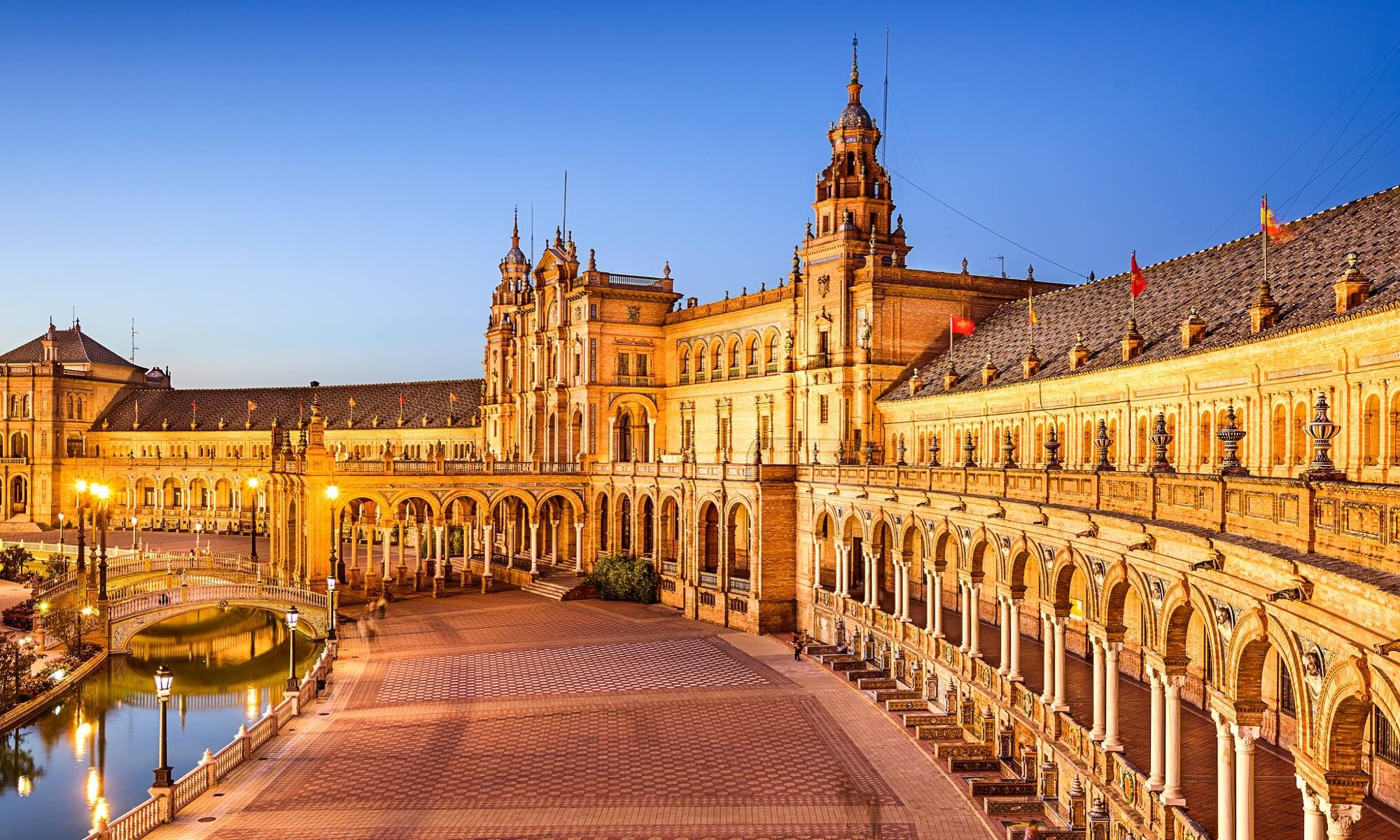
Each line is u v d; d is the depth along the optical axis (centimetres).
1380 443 3153
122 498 15012
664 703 5309
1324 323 3284
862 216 7612
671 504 8388
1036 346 5947
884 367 7225
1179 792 2866
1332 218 4306
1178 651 2847
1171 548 2750
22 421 14838
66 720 5938
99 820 4353
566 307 9806
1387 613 1688
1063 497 3631
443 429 13400
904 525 5428
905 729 4688
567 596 8388
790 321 7919
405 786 4138
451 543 11075
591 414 9350
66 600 8088
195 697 6481
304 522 8525
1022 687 4069
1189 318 4206
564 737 4762
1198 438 4181
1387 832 2689
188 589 7731
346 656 6488
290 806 3931
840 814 3766
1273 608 2181
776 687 5581
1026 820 3578
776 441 8100
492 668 6131
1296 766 2092
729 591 7362
